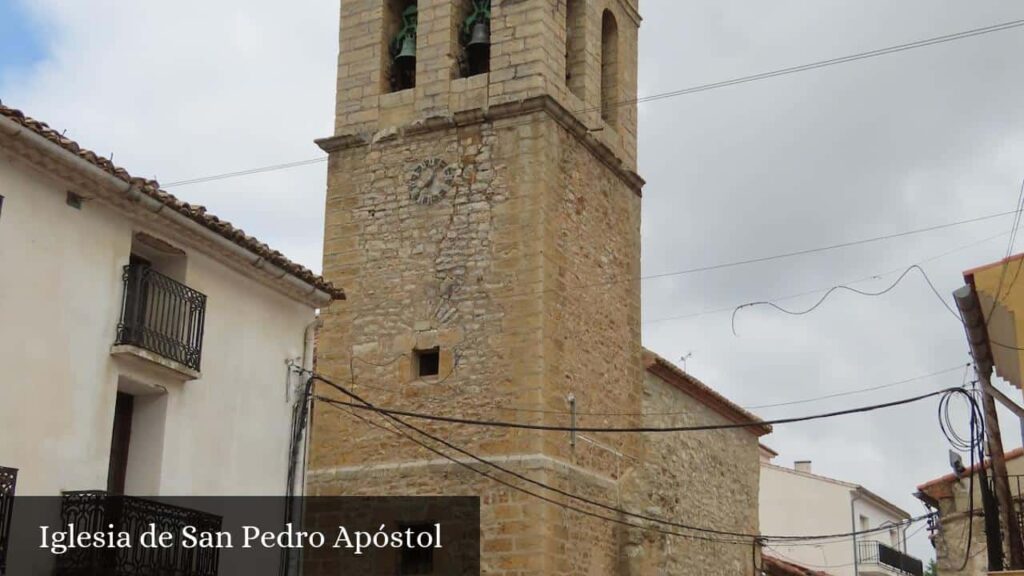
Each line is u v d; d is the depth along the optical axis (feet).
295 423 68.64
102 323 57.16
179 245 61.77
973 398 69.97
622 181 101.19
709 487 109.40
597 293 94.32
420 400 88.33
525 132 90.89
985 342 69.62
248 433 65.10
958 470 92.94
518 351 86.48
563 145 92.89
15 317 53.01
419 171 93.61
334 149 96.99
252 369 66.03
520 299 87.51
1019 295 66.90
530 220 88.79
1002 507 69.51
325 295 70.95
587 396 90.43
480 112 92.12
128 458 59.67
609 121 102.42
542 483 82.89
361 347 91.50
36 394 53.52
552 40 93.97
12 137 52.16
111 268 58.03
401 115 95.50
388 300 91.81
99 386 56.54
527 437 84.23
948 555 93.04
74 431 55.06
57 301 55.01
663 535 97.55
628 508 92.94
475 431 85.97
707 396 109.19
